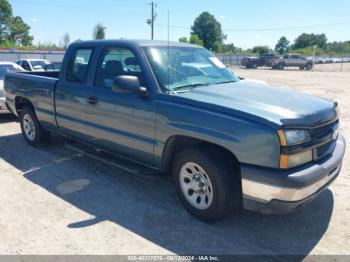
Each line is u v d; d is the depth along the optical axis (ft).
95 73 15.39
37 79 18.92
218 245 10.95
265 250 10.69
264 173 10.15
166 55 14.11
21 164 18.06
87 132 16.05
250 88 13.70
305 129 10.47
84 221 12.36
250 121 10.40
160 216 12.68
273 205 10.30
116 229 11.84
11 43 243.40
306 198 10.32
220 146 11.37
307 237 11.37
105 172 16.93
